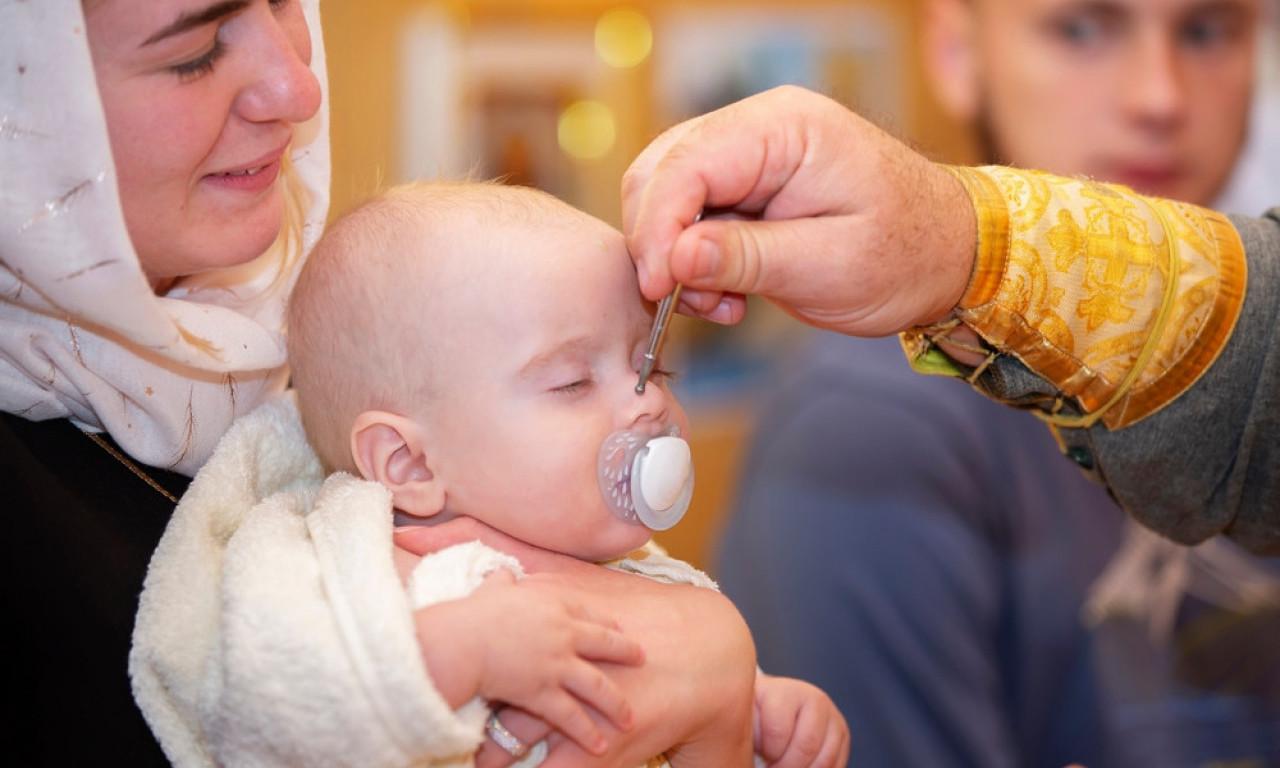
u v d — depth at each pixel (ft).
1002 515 6.09
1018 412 6.19
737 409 11.10
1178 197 6.78
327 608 2.66
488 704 2.86
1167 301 3.23
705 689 2.99
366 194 3.93
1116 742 6.03
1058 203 3.19
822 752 3.54
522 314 3.23
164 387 3.17
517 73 10.50
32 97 2.62
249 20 2.92
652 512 3.19
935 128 10.07
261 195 3.14
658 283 2.78
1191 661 6.16
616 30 10.71
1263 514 3.54
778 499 6.26
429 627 2.65
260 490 3.42
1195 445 3.36
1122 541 6.18
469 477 3.29
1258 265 3.32
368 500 3.06
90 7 2.63
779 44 10.84
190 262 3.05
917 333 3.35
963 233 3.07
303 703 2.54
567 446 3.21
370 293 3.39
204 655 2.74
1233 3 6.47
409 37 9.69
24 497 2.87
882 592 5.89
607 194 10.92
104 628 2.79
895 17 10.37
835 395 6.35
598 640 2.77
